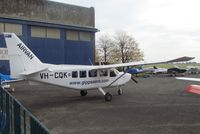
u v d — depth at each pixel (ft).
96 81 57.57
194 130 31.53
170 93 69.31
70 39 135.54
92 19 148.15
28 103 54.80
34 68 52.03
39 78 50.96
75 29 135.64
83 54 141.18
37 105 52.19
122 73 62.03
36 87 87.81
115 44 234.99
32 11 126.21
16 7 121.19
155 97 61.57
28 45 119.14
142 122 36.29
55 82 52.54
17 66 50.85
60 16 135.54
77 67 55.52
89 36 144.15
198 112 42.73
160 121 36.65
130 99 58.65
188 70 172.65
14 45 50.67
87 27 141.08
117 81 61.05
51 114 43.24
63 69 53.57
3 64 107.55
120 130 32.35
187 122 35.73
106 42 236.43
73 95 66.54
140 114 41.86
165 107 47.78
